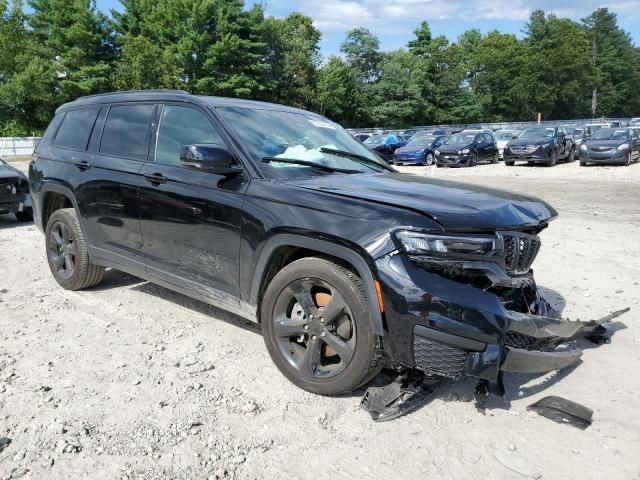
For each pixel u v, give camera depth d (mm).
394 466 2750
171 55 49594
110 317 4645
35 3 49500
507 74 80812
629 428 3137
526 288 3406
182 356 3916
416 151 25172
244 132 3932
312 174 3797
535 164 23875
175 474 2648
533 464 2799
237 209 3590
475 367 2877
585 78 83188
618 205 11758
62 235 5285
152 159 4316
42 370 3662
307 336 3420
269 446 2887
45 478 2596
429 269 2910
